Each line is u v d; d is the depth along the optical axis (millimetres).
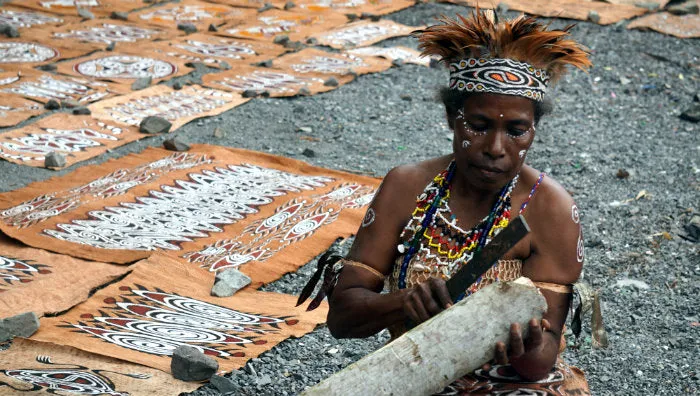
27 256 5043
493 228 2758
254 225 5703
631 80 9094
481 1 11305
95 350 4000
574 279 2799
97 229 5477
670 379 4203
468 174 2682
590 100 8531
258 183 6348
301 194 6188
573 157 7223
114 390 3697
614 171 6957
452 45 2686
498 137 2607
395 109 8227
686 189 6617
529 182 2803
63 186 6141
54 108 7605
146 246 5293
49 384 3682
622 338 4570
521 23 2633
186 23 10289
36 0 10719
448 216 2797
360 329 2729
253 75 8742
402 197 2852
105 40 9500
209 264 5141
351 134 7617
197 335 4293
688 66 9547
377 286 2875
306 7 11133
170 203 5938
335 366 4207
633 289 5098
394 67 9289
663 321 4746
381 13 10969
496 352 2344
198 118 7668
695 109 8195
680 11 11023
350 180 6527
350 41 9938
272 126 7664
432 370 2334
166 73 8625
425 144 7523
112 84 8234
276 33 10109
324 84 8625
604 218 6082
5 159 6555
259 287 4957
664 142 7660
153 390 3736
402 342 2350
